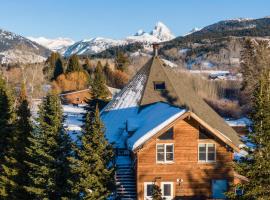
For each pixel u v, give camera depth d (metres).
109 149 30.33
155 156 35.59
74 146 30.98
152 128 34.81
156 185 33.12
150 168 35.59
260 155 27.05
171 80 45.38
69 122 67.50
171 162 35.72
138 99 44.53
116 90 104.62
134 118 40.78
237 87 119.56
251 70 98.56
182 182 35.81
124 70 140.00
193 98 46.09
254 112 27.64
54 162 31.73
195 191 35.97
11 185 34.78
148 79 45.41
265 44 103.31
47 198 30.72
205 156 36.00
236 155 42.97
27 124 37.00
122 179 37.53
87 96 103.12
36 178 31.59
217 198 35.91
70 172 31.09
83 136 29.56
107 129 43.19
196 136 35.72
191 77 127.44
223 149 35.91
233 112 94.75
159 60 47.25
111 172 29.86
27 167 35.22
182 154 35.75
